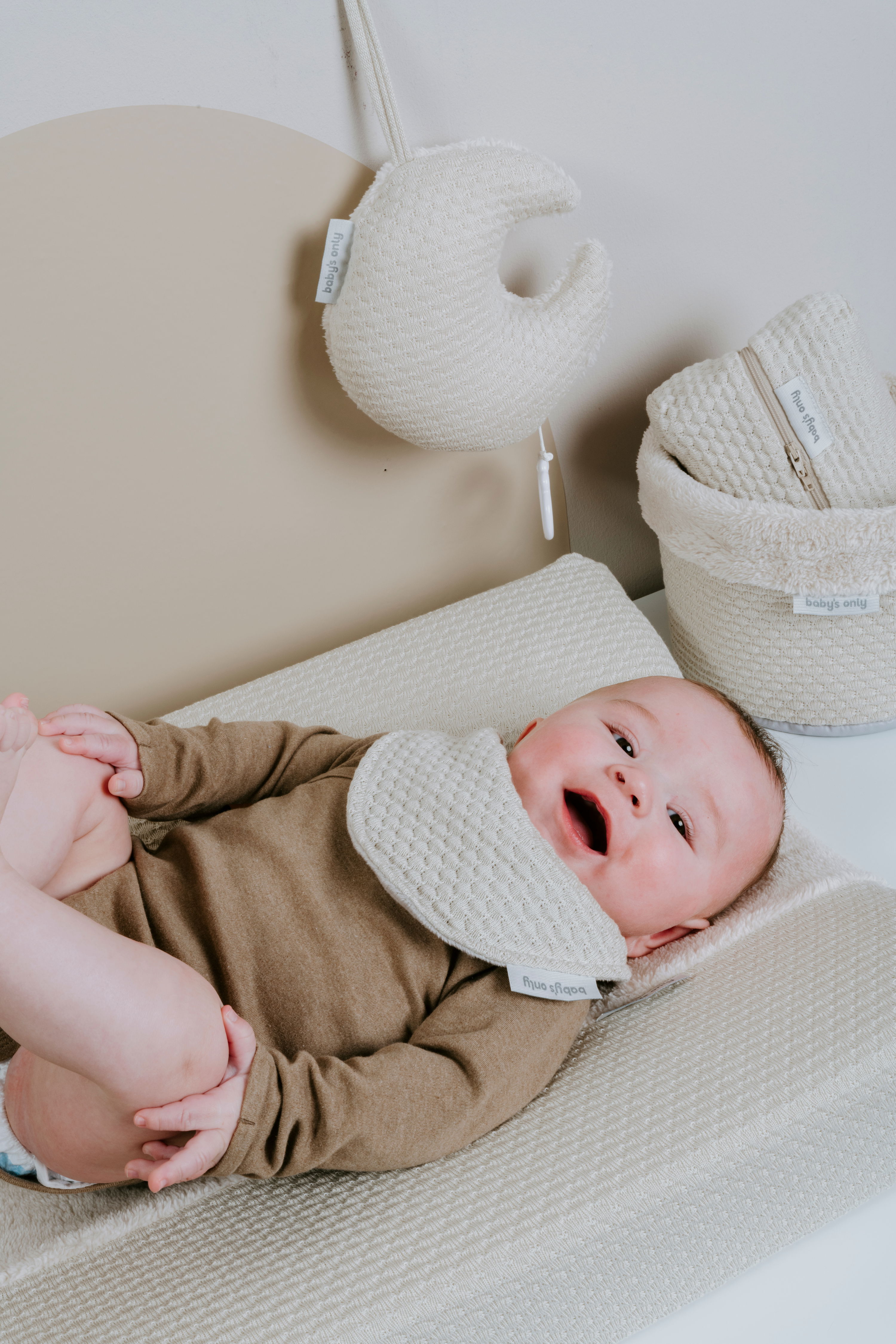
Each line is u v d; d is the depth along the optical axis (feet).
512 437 3.60
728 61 3.94
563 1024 2.67
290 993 2.66
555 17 3.55
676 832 2.94
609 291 3.49
